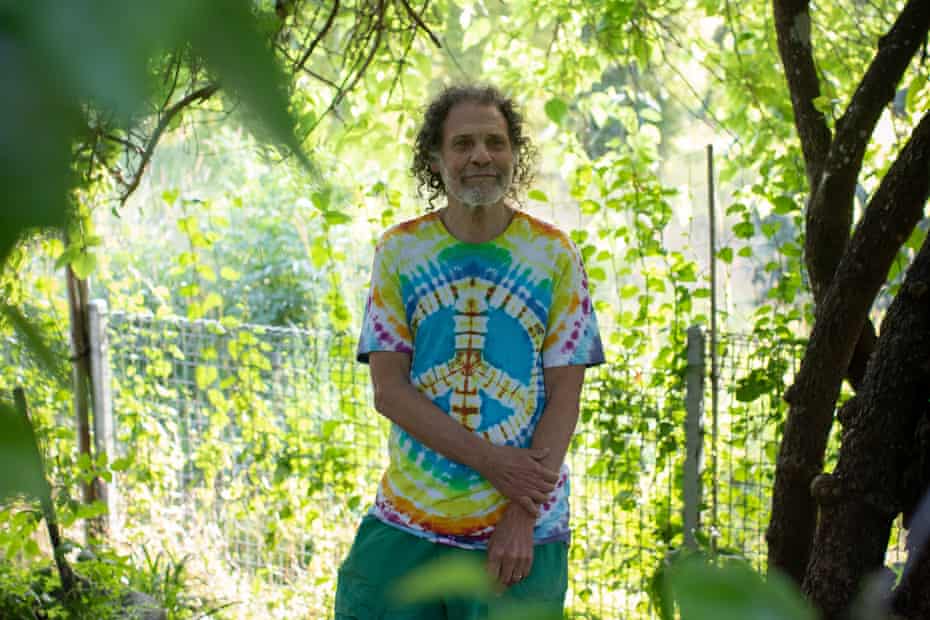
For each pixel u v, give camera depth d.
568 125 4.50
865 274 2.34
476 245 2.57
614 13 4.06
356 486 4.30
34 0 0.13
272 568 4.44
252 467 4.47
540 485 2.46
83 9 0.13
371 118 3.88
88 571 3.45
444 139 2.57
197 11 0.13
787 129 4.16
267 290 6.89
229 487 4.59
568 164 4.34
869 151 3.81
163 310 4.55
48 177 0.13
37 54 0.13
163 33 0.13
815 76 2.79
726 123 4.36
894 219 2.29
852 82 4.11
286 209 6.29
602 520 3.99
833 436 3.73
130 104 0.13
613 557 3.93
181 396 4.89
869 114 2.52
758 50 4.25
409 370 2.61
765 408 3.88
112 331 4.55
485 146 2.51
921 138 2.25
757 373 3.63
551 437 2.54
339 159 3.61
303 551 4.46
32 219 0.13
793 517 2.54
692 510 3.62
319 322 6.49
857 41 4.11
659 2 4.22
